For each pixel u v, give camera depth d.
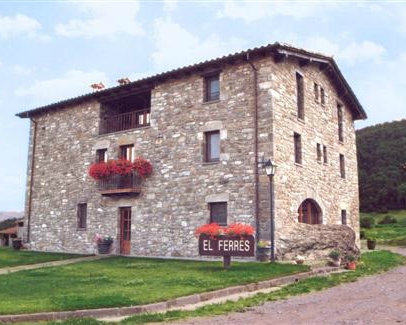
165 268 13.03
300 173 16.81
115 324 6.79
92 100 21.06
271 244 13.59
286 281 11.20
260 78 15.83
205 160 16.91
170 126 17.98
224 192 15.98
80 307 7.67
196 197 16.72
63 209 21.38
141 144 18.83
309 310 7.70
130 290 9.27
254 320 6.98
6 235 29.44
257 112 15.66
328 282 10.89
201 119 17.09
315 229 15.88
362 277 12.19
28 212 23.02
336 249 14.41
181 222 16.98
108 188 19.42
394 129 61.16
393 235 33.62
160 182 17.89
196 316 7.40
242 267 12.63
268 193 14.91
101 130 20.64
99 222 19.72
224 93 16.61
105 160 20.34
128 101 21.11
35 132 23.61
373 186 52.84
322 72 19.97
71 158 21.50
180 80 18.02
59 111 22.61
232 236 12.60
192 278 10.75
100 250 19.03
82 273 12.60
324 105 19.80
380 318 6.98
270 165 13.95
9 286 10.27
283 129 15.94
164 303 8.17
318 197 18.05
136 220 18.38
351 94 22.03
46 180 22.52
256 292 9.80
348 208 21.22
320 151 18.86
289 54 16.14
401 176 52.34
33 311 7.44
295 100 17.16
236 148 15.97
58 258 17.83
